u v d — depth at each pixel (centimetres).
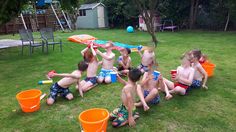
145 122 334
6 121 354
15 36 1634
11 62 743
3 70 648
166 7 1647
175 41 1063
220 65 606
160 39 1155
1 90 486
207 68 502
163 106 379
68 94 418
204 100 398
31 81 537
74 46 1003
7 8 921
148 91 376
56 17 2047
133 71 318
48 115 366
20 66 686
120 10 2002
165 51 816
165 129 316
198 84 445
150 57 507
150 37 1261
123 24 2116
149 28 990
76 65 667
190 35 1286
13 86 508
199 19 1650
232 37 1132
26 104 370
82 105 396
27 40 862
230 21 1502
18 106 404
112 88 467
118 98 420
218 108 370
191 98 406
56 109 385
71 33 1670
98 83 493
